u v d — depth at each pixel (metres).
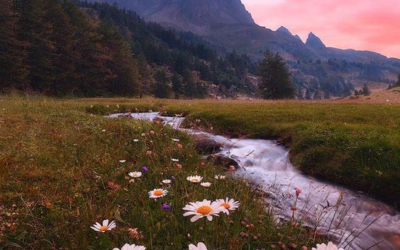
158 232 3.42
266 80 71.44
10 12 45.03
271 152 9.66
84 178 5.25
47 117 10.57
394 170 6.96
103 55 63.31
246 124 12.84
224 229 3.36
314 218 5.01
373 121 12.39
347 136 8.77
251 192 5.50
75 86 59.25
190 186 4.69
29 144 6.86
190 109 17.53
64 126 9.14
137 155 6.59
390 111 14.91
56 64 56.06
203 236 3.14
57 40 56.03
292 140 10.29
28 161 5.82
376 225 5.20
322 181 7.60
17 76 46.38
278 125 11.94
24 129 8.45
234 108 17.23
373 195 6.79
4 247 3.19
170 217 3.65
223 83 186.88
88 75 61.34
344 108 16.80
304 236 3.93
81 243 3.25
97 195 4.60
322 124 11.21
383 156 7.44
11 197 4.34
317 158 8.34
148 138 7.95
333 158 8.05
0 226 3.57
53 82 55.84
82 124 9.59
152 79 107.19
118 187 4.75
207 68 182.00
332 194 6.65
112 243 3.09
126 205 4.10
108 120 10.19
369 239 4.65
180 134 9.28
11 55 45.38
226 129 12.94
